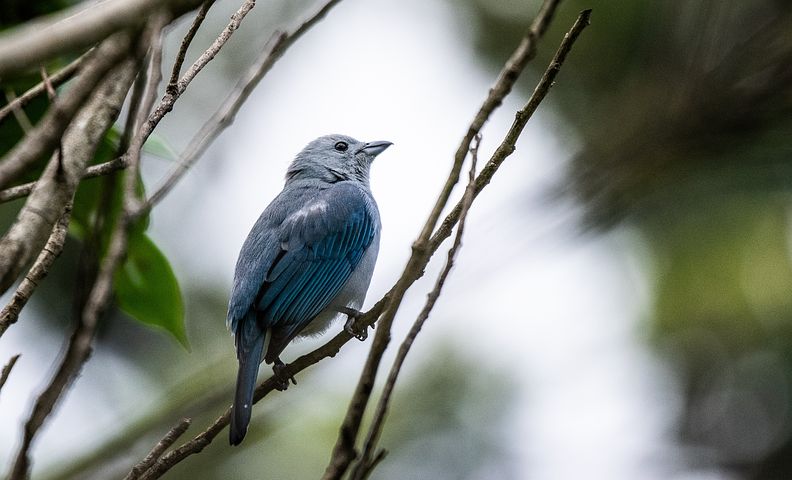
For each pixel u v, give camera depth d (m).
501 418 15.60
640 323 16.67
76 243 14.40
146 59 6.30
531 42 5.31
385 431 15.30
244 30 16.59
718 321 16.55
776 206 15.29
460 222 5.55
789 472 16.78
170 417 9.90
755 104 11.66
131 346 15.30
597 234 11.51
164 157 7.95
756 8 12.06
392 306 5.04
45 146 4.39
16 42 3.87
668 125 11.73
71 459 10.77
